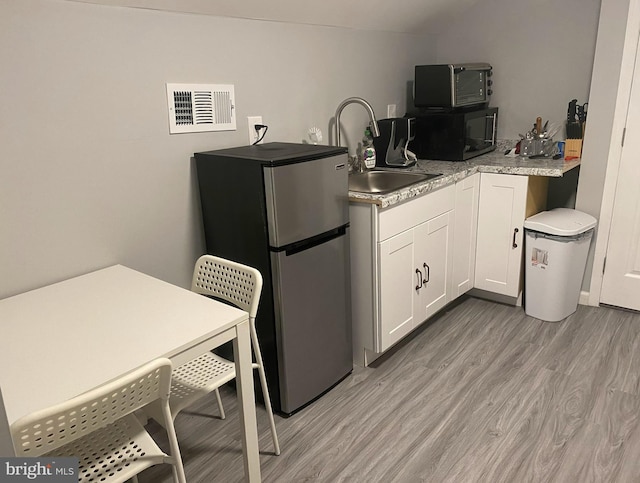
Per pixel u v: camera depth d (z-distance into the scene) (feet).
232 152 6.82
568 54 9.82
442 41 11.44
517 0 10.14
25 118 5.39
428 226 8.32
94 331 4.59
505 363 8.07
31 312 5.03
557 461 5.92
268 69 7.82
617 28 8.45
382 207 7.13
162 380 3.92
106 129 6.07
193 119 6.92
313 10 7.88
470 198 9.43
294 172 6.20
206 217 7.12
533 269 9.30
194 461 6.17
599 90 8.87
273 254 6.30
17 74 5.26
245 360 5.02
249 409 5.20
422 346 8.71
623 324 9.17
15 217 5.49
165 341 4.37
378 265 7.40
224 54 7.14
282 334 6.58
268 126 8.01
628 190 9.06
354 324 8.03
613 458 5.93
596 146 9.16
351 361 7.89
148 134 6.48
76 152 5.85
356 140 9.86
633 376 7.54
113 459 4.23
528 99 10.53
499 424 6.62
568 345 8.52
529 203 9.27
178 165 6.90
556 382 7.48
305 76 8.47
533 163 9.37
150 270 6.89
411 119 9.42
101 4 5.75
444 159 10.00
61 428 3.41
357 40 9.39
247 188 6.29
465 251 9.70
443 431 6.54
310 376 7.13
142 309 5.04
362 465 6.01
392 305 7.86
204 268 6.10
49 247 5.81
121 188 6.35
